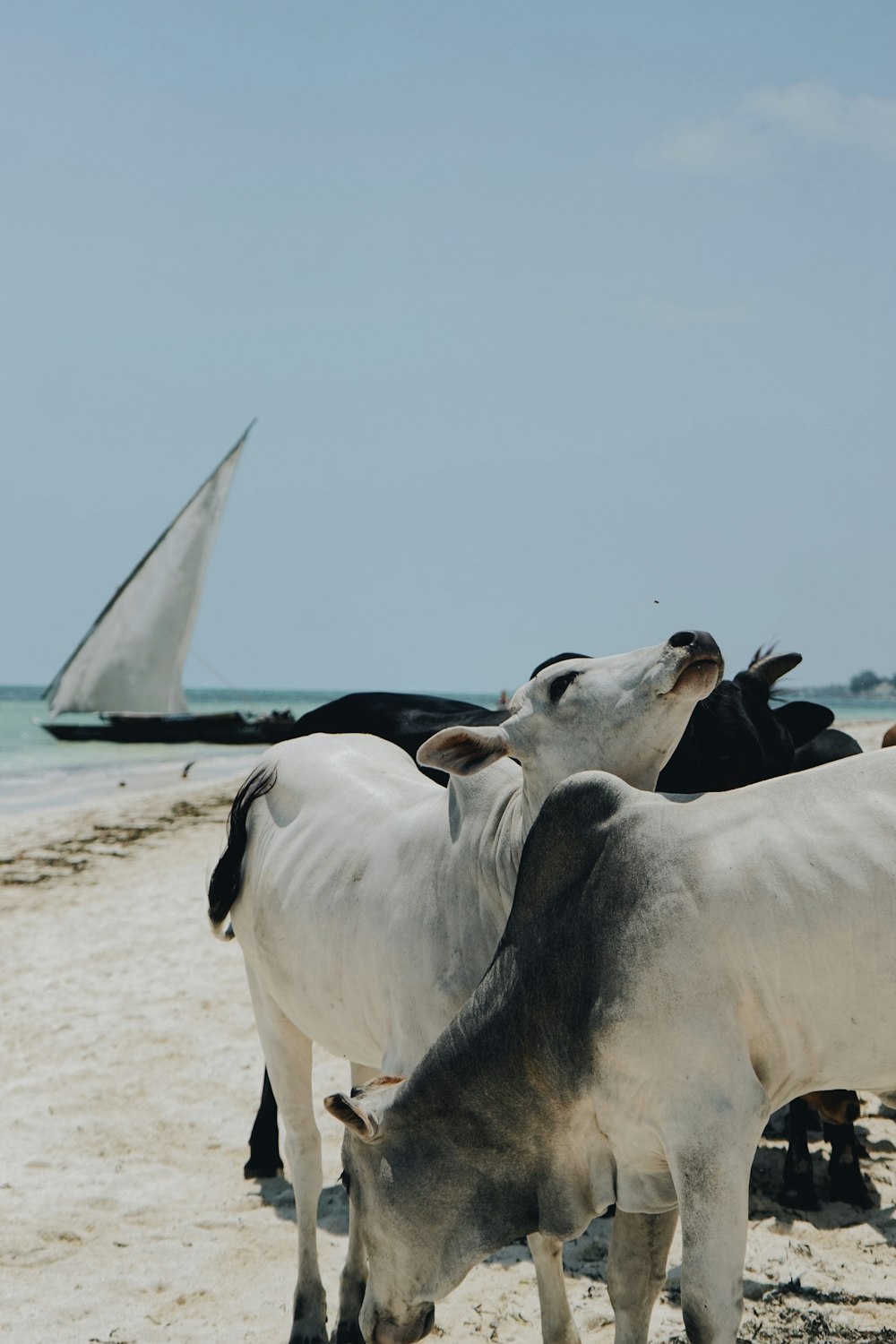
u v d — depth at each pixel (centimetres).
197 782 2758
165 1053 762
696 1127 301
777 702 641
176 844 1627
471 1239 352
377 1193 354
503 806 403
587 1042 322
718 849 312
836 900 297
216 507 4638
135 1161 611
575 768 381
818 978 298
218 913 499
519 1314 451
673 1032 305
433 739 388
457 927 405
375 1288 363
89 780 2902
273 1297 480
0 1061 763
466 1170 349
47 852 1577
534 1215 351
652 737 377
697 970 304
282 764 504
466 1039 346
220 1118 662
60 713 4709
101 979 944
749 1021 303
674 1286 465
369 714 684
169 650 4672
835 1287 451
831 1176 534
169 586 4634
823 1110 476
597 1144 339
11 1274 500
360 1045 447
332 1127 654
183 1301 478
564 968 329
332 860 453
